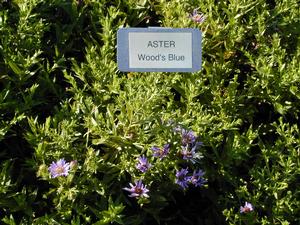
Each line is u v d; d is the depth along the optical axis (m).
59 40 0.90
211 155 0.83
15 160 0.81
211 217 0.83
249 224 0.77
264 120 0.91
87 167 0.73
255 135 0.81
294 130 0.89
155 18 0.99
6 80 0.83
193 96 0.81
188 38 0.73
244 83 0.93
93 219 0.76
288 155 0.81
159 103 0.82
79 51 0.93
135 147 0.76
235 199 0.82
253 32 0.94
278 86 0.87
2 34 0.84
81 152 0.78
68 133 0.76
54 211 0.75
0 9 0.90
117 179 0.77
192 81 0.84
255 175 0.79
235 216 0.77
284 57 0.93
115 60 0.89
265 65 0.86
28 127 0.81
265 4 0.95
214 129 0.81
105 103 0.82
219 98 0.85
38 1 0.87
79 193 0.73
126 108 0.77
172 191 0.83
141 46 0.73
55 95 0.87
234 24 0.90
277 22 0.95
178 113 0.79
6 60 0.81
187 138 0.76
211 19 0.91
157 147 0.75
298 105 0.88
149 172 0.75
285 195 0.82
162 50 0.74
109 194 0.76
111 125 0.77
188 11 0.95
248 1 0.92
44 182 0.79
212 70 0.88
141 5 0.96
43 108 0.86
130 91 0.77
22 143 0.83
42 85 0.84
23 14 0.84
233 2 0.91
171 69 0.74
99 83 0.82
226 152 0.81
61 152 0.75
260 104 0.91
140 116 0.75
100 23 0.92
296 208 0.78
